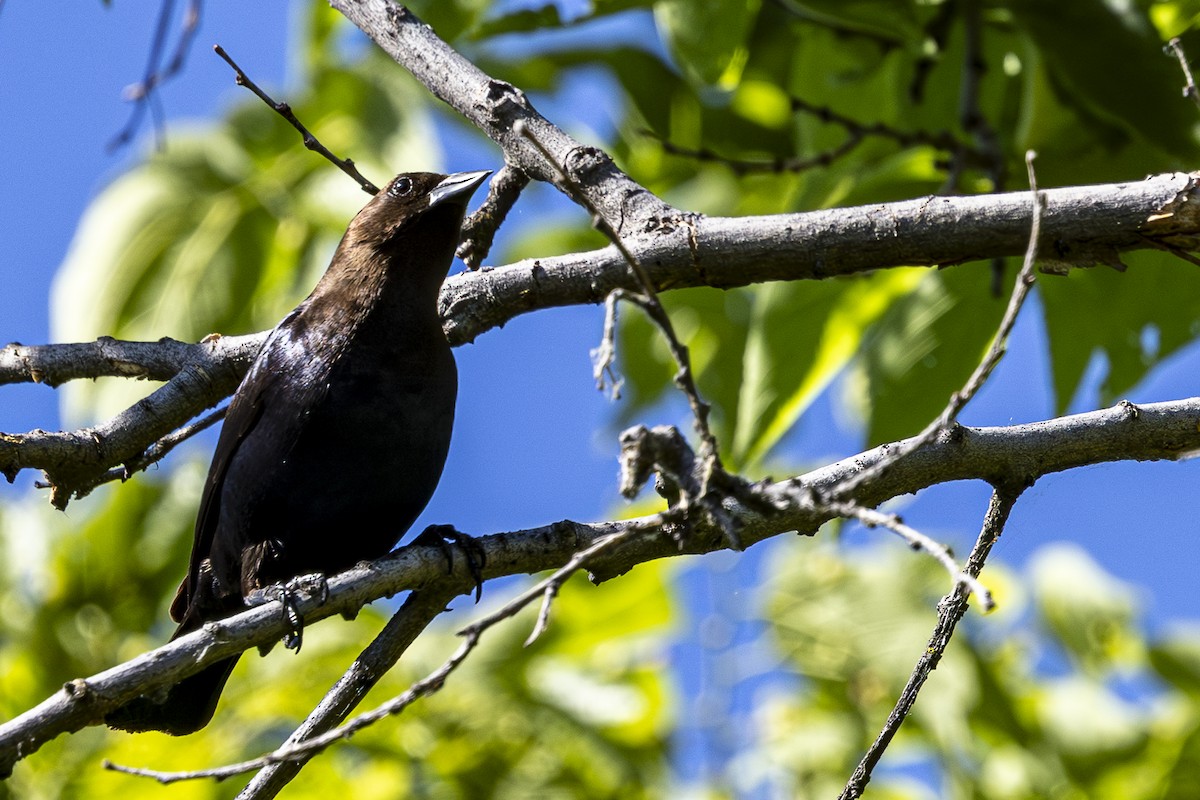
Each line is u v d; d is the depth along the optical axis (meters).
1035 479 7.15
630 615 11.91
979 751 11.46
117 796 10.23
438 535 7.39
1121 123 10.04
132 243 11.80
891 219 7.38
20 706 11.24
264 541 8.96
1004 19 11.35
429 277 9.02
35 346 8.55
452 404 9.02
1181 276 10.75
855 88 12.34
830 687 11.65
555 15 11.26
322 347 8.77
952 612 6.53
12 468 7.76
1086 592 12.29
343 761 10.77
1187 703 11.77
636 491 5.55
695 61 11.18
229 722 10.65
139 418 8.27
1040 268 7.49
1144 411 7.21
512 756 10.77
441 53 8.48
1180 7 10.33
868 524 5.14
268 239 11.90
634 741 11.32
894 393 10.88
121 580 11.78
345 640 10.97
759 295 10.80
